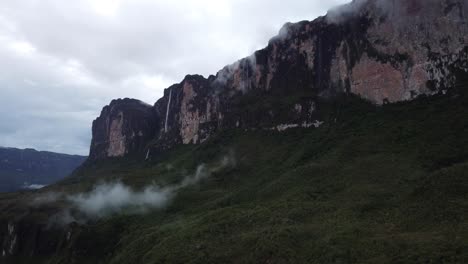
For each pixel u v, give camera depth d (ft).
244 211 352.90
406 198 290.15
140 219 477.36
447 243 214.69
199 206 459.73
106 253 448.24
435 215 252.21
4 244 582.76
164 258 301.63
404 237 233.96
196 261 279.08
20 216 599.16
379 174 354.54
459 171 289.33
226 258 272.72
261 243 270.67
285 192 383.86
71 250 476.54
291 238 266.57
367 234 249.96
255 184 467.93
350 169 379.35
